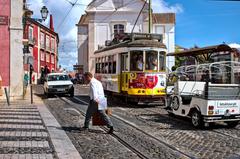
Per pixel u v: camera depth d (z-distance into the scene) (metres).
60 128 12.86
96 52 28.62
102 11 51.41
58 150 9.31
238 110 13.32
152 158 8.80
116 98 24.55
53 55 75.81
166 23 55.94
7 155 8.58
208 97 12.96
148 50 20.89
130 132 12.49
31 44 57.91
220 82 15.91
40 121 14.36
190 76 16.47
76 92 34.41
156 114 17.44
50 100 25.64
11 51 24.25
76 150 9.41
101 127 13.34
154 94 20.83
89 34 51.66
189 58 29.30
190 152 9.56
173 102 15.38
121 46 21.95
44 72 62.75
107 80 24.84
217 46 19.80
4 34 24.22
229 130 13.22
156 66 21.03
